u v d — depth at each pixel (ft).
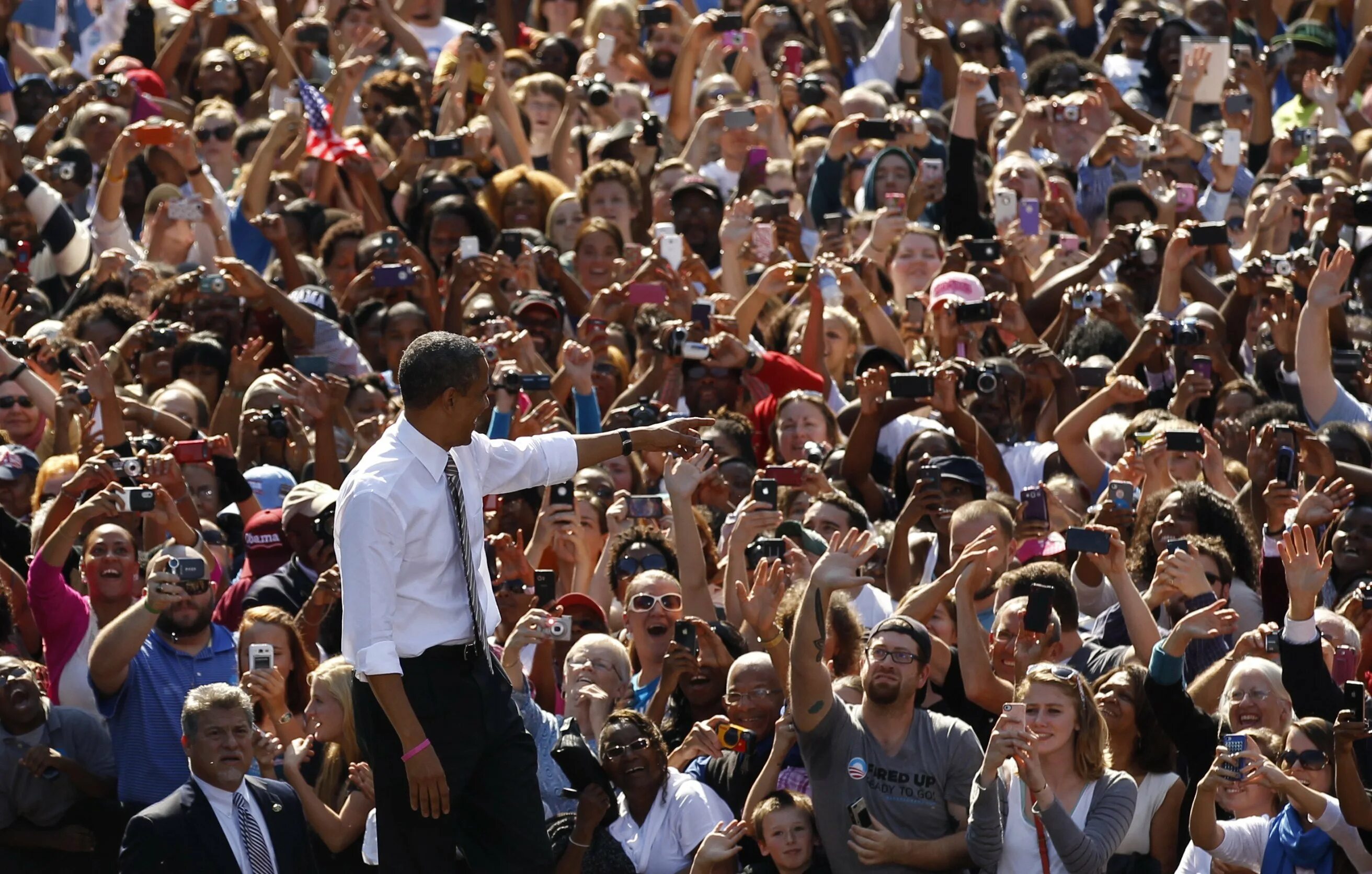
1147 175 158.92
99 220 160.86
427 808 72.74
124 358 137.08
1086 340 137.69
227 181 175.63
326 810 96.99
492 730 75.72
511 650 98.89
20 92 187.93
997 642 99.81
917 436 123.75
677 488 107.96
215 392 138.10
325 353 142.10
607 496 121.19
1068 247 151.84
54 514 111.45
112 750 102.89
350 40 199.62
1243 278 137.59
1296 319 133.80
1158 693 93.25
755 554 106.32
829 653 102.73
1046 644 98.37
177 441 125.80
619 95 182.50
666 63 197.57
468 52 181.27
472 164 172.35
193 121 183.11
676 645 102.01
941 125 174.60
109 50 203.51
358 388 131.75
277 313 143.74
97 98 177.68
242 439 128.06
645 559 111.24
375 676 72.28
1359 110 181.98
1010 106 180.96
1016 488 128.06
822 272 150.82
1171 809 93.71
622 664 103.19
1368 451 120.16
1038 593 95.66
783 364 134.41
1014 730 89.35
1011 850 90.53
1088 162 165.68
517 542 114.73
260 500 124.36
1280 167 166.30
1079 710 92.07
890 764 93.35
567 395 133.28
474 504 75.51
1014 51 202.90
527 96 183.62
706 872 93.25
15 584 110.73
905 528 111.45
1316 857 89.10
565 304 150.92
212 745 93.35
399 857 75.36
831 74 185.98
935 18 198.70
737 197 164.55
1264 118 176.96
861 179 165.78
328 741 99.86
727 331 135.44
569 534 114.62
